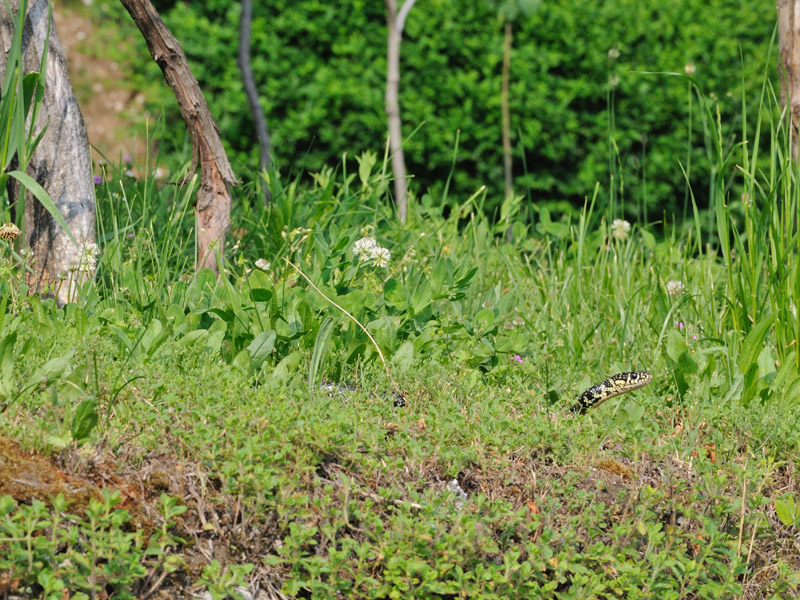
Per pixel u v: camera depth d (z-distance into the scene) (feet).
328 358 22.00
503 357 24.50
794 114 26.68
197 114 26.35
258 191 33.94
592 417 21.35
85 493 14.74
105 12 82.79
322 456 17.17
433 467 17.83
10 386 16.53
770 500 18.85
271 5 63.67
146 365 18.99
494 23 62.90
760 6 62.64
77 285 22.84
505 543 16.38
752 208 24.58
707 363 23.77
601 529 17.51
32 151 20.74
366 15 64.13
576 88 61.52
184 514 15.29
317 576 14.88
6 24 22.84
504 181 62.59
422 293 24.95
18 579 13.00
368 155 38.55
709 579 16.69
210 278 25.00
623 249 36.47
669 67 61.41
